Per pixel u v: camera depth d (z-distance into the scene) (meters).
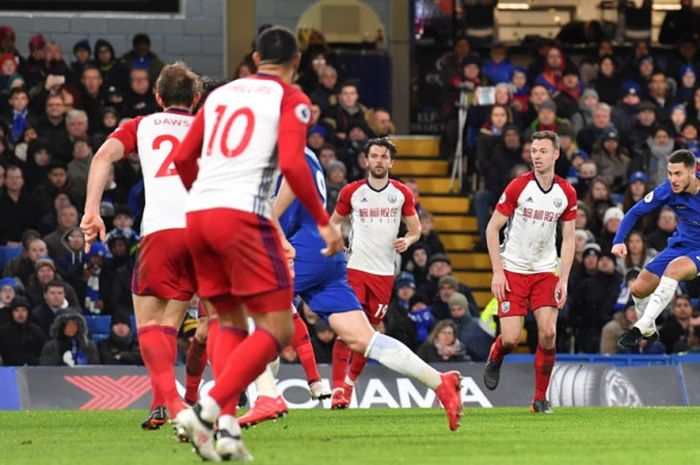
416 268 52.69
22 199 53.66
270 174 20.14
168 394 24.03
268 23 71.56
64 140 56.59
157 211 24.61
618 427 29.48
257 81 20.44
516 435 26.64
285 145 19.69
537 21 75.56
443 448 23.17
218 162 20.06
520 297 35.16
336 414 34.81
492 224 34.94
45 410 38.84
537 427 29.31
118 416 34.81
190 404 31.00
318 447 23.16
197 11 69.81
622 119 63.00
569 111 63.97
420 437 25.86
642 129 62.31
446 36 73.75
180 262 24.62
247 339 20.02
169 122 25.12
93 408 40.34
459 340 48.75
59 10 66.00
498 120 60.28
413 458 21.11
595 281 51.59
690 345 49.94
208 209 19.91
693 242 36.59
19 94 57.66
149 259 24.59
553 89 65.19
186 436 23.98
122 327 46.44
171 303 25.20
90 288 50.00
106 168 25.08
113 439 25.73
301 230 30.42
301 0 72.00
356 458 20.98
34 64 62.16
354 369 38.25
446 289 50.62
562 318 51.75
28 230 49.62
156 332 24.47
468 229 61.72
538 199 34.53
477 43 74.12
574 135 63.47
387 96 72.69
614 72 67.25
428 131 73.19
